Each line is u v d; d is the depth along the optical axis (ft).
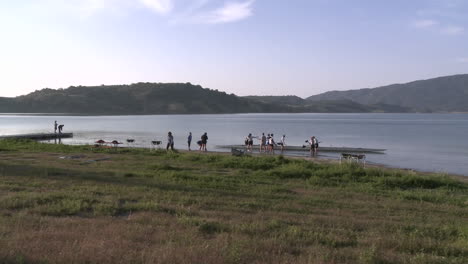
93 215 28.81
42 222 25.53
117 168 60.49
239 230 25.34
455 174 85.97
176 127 294.46
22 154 78.48
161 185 43.91
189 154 84.02
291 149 130.52
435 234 27.12
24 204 30.58
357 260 20.43
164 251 19.60
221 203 35.45
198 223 26.53
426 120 570.05
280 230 25.80
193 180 49.57
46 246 20.04
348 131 268.82
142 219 27.53
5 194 34.83
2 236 21.67
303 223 28.96
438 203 42.47
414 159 116.67
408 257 21.30
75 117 559.79
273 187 46.75
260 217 30.14
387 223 30.22
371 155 124.47
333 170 61.31
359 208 36.94
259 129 277.64
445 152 137.80
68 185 41.63
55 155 78.84
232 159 73.46
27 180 43.52
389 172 62.08
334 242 23.43
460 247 23.54
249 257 19.61
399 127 338.75
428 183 55.98
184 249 20.12
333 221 29.99
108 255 18.81
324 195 43.70
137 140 172.55
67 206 29.91
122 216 29.25
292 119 532.32
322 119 552.82
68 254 18.67
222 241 22.12
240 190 43.88
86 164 64.59
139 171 57.06
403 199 43.39
